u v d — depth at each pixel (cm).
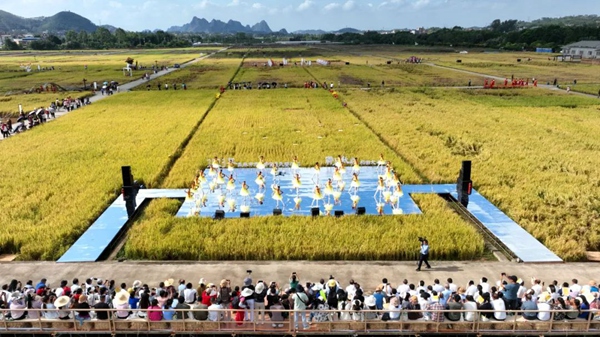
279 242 2900
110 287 2222
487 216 3397
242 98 9356
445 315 1978
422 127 6359
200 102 8775
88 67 17312
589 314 1920
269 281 2473
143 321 1950
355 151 5081
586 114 7319
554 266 2633
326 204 3562
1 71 15725
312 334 1977
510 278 2108
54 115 7506
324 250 2809
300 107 8156
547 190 3875
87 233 3128
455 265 2666
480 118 6975
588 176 4278
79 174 4319
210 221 3253
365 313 1947
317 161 4722
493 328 1962
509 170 4425
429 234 2997
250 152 5097
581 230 3112
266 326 1980
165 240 2922
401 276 2523
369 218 3300
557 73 13800
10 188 3953
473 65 16700
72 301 2030
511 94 9594
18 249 2952
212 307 1970
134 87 11431
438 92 9906
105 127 6469
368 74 14012
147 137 5822
